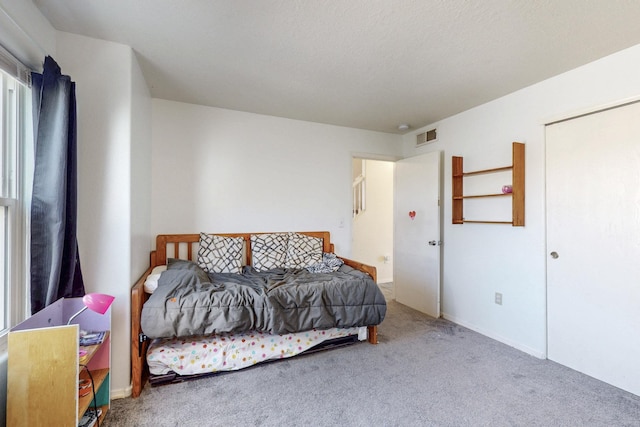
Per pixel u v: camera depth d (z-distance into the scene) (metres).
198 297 1.99
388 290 4.47
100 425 1.58
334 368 2.20
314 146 3.54
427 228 3.43
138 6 1.54
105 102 1.83
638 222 1.88
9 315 1.44
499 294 2.72
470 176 3.04
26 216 1.54
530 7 1.51
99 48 1.83
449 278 3.28
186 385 1.97
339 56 2.04
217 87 2.56
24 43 1.43
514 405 1.77
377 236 4.96
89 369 1.67
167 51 1.98
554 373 2.14
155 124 2.82
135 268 2.02
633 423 1.62
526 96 2.51
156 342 2.01
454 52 1.97
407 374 2.12
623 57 1.93
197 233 2.98
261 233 3.25
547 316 2.36
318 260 3.21
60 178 1.50
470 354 2.43
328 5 1.52
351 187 3.75
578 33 1.74
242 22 1.67
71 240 1.61
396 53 1.99
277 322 2.07
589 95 2.10
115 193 1.83
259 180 3.26
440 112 3.16
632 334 1.90
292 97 2.77
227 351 2.12
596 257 2.07
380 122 3.52
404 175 3.83
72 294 1.69
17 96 1.49
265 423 1.62
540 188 2.40
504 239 2.69
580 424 1.61
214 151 3.06
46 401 1.22
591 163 2.10
